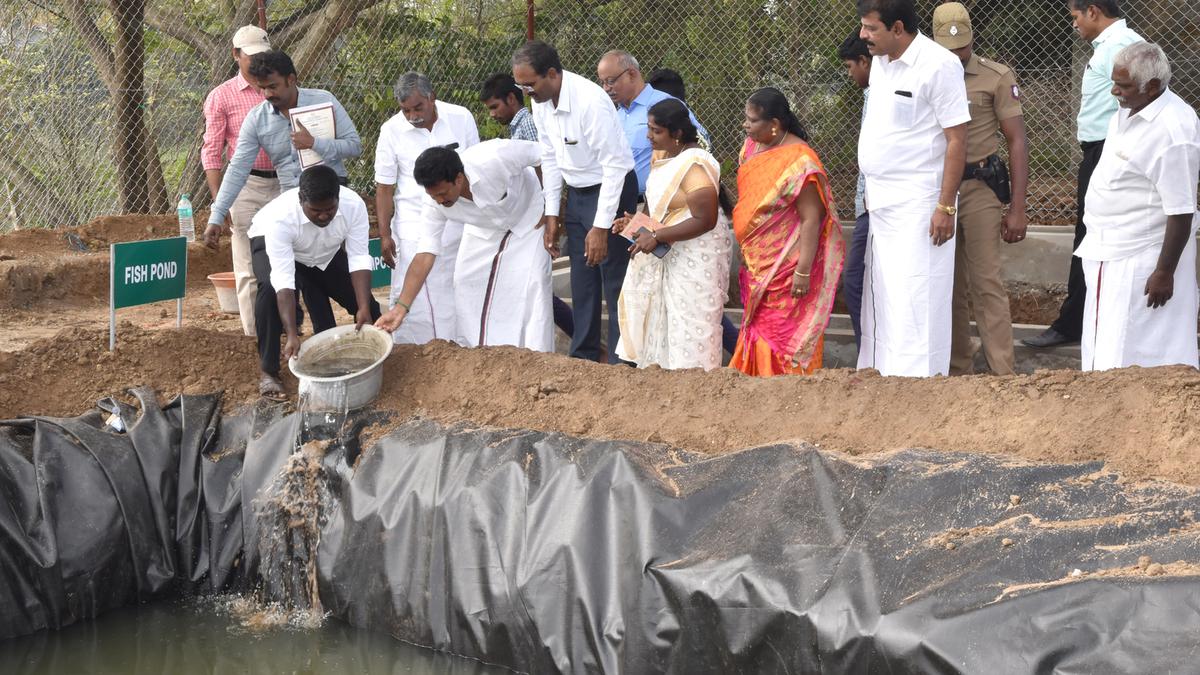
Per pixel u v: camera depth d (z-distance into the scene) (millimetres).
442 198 5590
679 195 5547
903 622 3611
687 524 4383
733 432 5004
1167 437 4266
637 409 5234
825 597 3818
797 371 5570
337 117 6578
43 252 9617
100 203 11086
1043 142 9250
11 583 5051
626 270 6152
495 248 6008
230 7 11031
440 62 10289
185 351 6062
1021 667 3381
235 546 5488
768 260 5523
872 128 5328
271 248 5504
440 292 6270
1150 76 4664
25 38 10977
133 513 5398
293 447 5512
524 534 4668
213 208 6496
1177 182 4703
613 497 4594
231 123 6934
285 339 6262
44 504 5191
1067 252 7234
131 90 10703
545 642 4461
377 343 5734
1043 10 9117
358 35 10383
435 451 5152
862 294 6027
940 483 4211
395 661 4883
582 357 6262
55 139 11039
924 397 4879
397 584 4969
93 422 5672
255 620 5312
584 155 5828
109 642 5148
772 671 3908
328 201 5305
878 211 5395
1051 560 3686
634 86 6711
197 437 5676
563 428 5211
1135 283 4957
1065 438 4434
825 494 4301
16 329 7969
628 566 4340
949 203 5188
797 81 9406
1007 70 5652
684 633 4109
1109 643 3334
